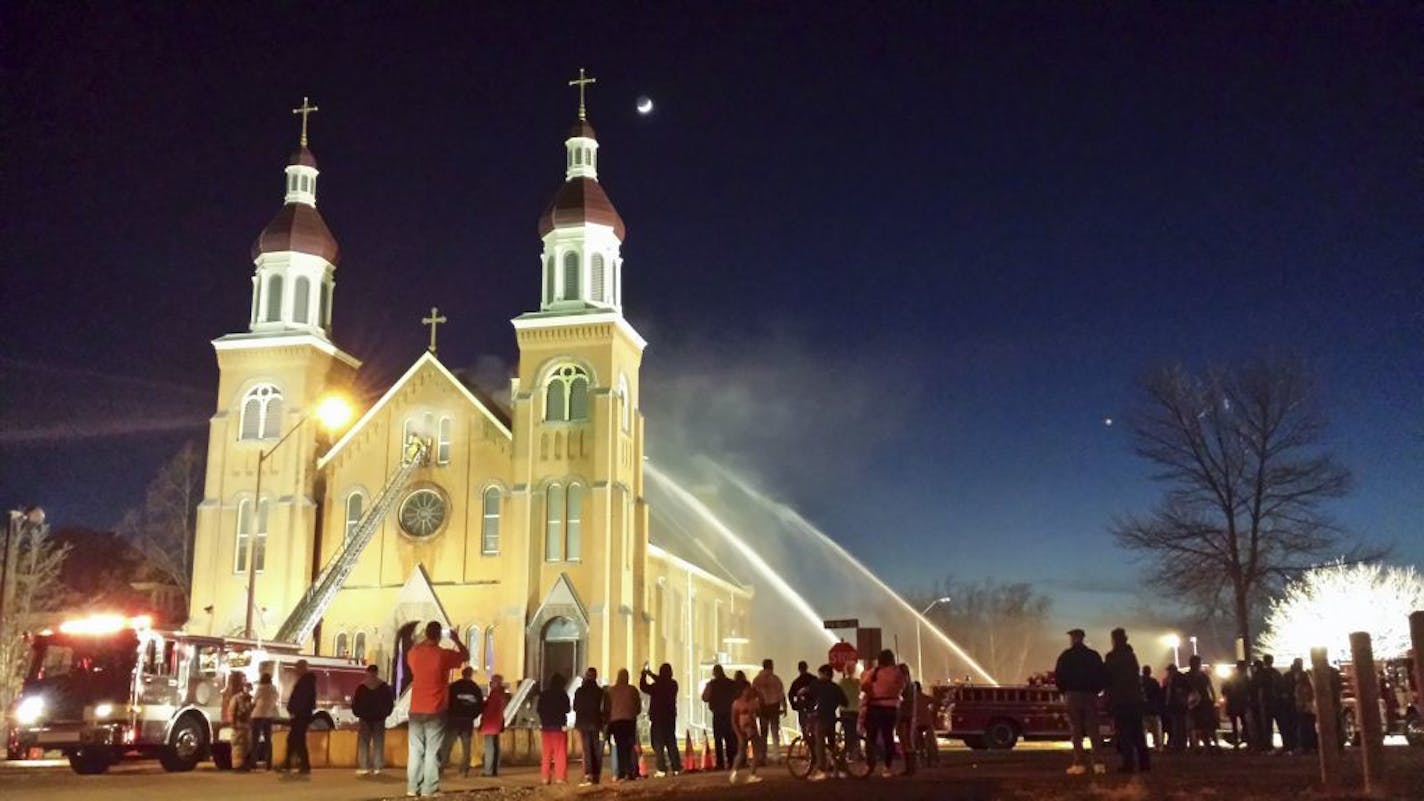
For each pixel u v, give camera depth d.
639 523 59.81
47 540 67.25
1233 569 50.53
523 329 58.59
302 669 28.30
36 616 57.44
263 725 29.67
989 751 35.91
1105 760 26.44
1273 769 20.86
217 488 59.34
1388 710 37.84
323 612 53.94
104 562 79.88
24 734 30.08
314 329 61.81
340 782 25.61
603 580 54.88
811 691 22.84
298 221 63.03
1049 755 31.19
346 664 39.31
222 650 33.59
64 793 22.91
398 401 60.38
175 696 31.36
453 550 57.94
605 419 57.06
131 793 22.88
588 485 56.66
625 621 55.66
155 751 30.59
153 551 75.50
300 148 64.62
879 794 17.28
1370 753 14.97
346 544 55.44
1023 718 40.25
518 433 57.66
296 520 58.22
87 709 30.08
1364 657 15.12
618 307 60.88
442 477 58.91
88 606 73.12
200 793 22.92
